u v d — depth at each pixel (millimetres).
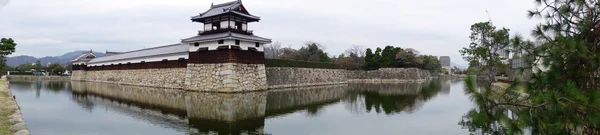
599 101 4785
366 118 15773
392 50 64375
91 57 60562
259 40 32125
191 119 14891
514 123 5570
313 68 46438
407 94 30078
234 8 31047
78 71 58562
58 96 26297
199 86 31453
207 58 31281
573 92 5113
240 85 30188
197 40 31375
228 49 29594
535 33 6633
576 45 5598
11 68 82250
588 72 5887
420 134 12367
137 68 42875
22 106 19578
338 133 12445
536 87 6387
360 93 31453
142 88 36219
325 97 26797
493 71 26438
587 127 6297
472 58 27859
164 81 37281
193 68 32469
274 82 37781
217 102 21844
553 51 6035
